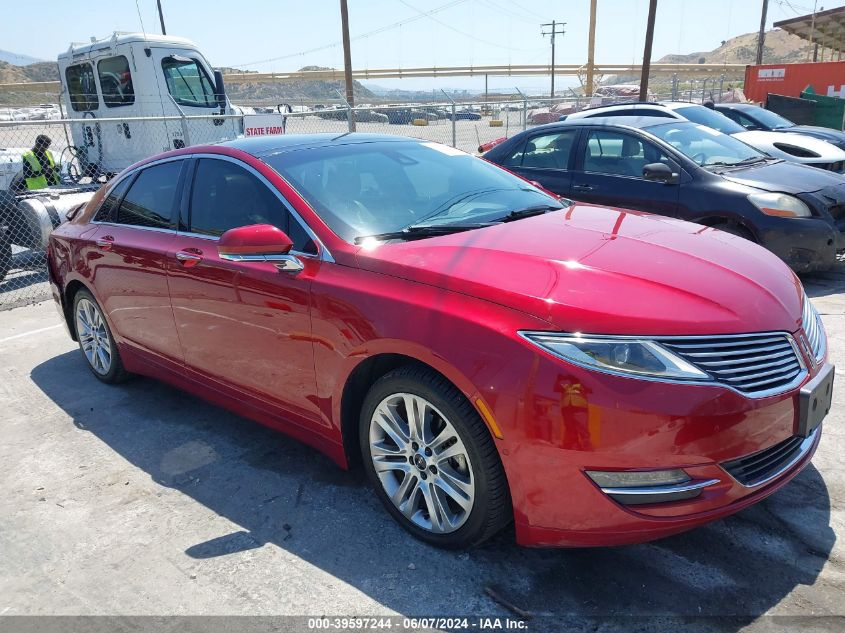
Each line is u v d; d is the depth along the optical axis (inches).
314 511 120.9
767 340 93.7
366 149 148.7
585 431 86.7
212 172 142.9
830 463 125.9
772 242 226.5
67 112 502.3
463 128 666.2
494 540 109.7
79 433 157.6
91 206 181.6
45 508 126.3
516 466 91.7
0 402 178.1
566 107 917.8
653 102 376.2
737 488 90.9
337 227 120.3
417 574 102.5
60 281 190.7
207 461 141.4
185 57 467.5
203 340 140.6
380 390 107.8
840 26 1159.0
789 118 685.9
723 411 86.7
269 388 129.0
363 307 106.5
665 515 88.7
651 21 940.0
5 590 104.3
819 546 103.3
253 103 1561.3
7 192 326.6
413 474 107.9
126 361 173.6
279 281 119.4
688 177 243.1
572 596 96.0
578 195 268.2
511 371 89.9
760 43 1617.9
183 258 139.6
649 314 90.4
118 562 109.3
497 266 103.0
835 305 220.4
